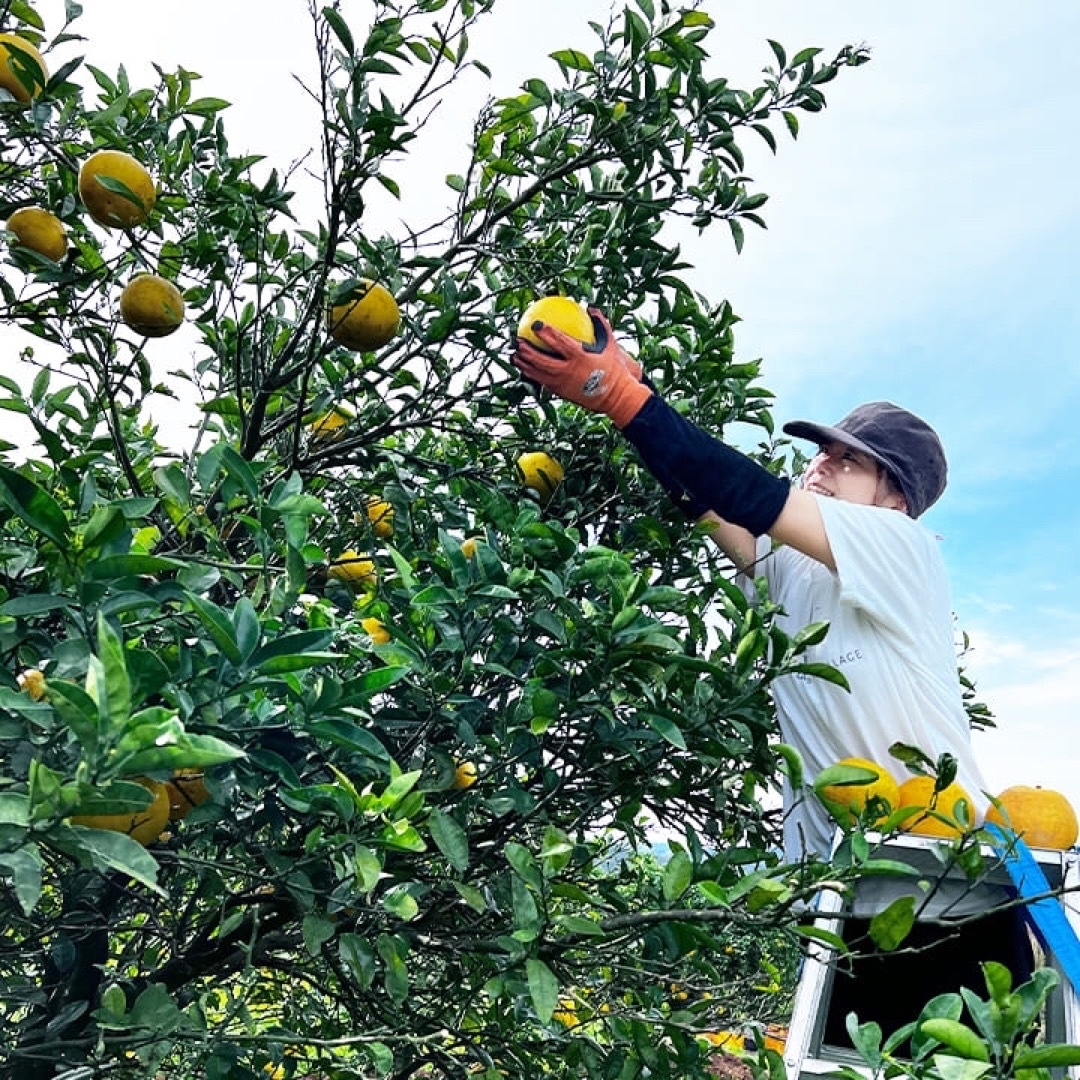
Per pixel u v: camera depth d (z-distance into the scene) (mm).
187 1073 2285
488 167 2891
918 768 1700
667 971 2160
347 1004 2668
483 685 2416
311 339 2572
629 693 1886
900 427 2789
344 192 2350
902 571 2350
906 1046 1958
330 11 2201
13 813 975
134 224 2459
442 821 1678
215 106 2869
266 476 2766
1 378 2662
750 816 2559
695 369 3039
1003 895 1973
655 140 2719
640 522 2656
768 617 2186
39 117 2379
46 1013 2262
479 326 2744
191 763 958
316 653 1388
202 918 2547
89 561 1361
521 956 1627
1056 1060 1117
